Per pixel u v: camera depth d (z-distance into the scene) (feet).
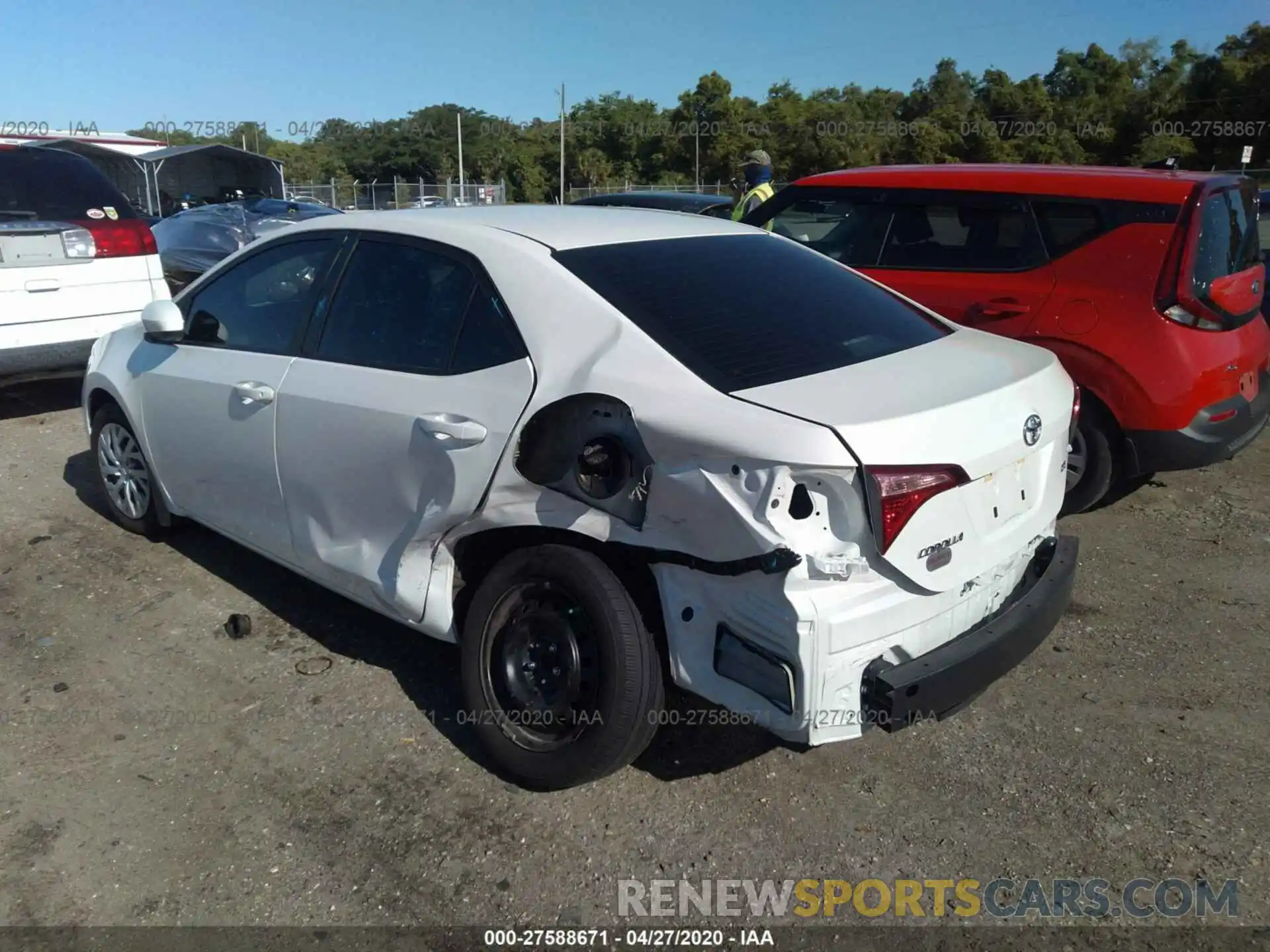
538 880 8.91
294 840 9.41
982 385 9.23
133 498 16.06
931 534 8.32
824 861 9.12
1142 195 15.88
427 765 10.51
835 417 8.04
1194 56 174.60
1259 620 13.52
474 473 9.86
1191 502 18.11
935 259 17.93
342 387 11.30
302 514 12.14
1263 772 10.23
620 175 207.31
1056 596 9.83
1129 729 11.03
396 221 11.76
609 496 9.04
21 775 10.37
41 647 12.96
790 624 7.92
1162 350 15.48
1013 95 175.73
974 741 10.85
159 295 23.25
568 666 9.63
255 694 11.85
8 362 20.89
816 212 19.72
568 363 9.47
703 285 10.39
